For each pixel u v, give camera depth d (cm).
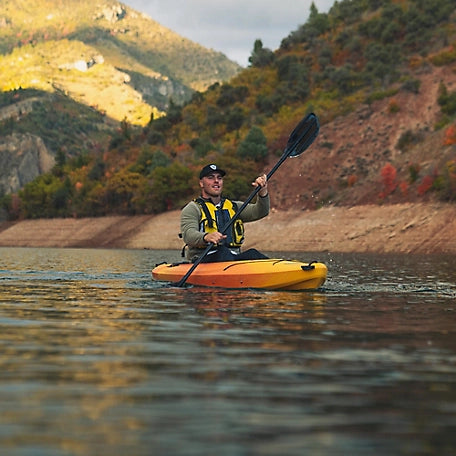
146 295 1149
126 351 575
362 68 10400
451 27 10319
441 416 374
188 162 9631
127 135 12081
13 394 411
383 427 351
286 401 404
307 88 10431
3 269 2191
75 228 9462
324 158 8044
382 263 3048
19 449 308
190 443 321
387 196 6309
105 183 10088
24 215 11012
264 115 10356
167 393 421
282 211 7231
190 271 1325
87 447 312
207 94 12200
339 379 468
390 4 11338
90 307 952
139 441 323
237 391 429
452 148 6444
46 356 545
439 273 2108
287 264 1291
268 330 720
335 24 12175
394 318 842
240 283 1290
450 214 5559
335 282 1573
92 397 407
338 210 6512
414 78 8994
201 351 579
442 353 580
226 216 1372
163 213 8600
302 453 308
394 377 475
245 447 316
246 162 8481
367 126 8331
